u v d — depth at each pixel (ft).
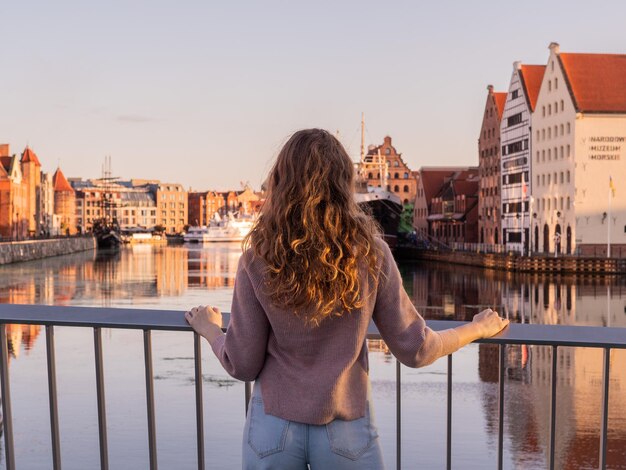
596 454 52.90
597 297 176.96
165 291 201.46
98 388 11.46
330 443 8.62
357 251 8.52
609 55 263.49
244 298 8.77
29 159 468.34
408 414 62.03
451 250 323.78
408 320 8.96
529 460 51.24
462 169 452.76
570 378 76.89
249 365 8.84
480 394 69.21
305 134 8.98
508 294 183.62
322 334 8.63
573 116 249.34
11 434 11.89
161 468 48.06
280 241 8.46
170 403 63.93
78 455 51.26
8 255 331.16
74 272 277.23
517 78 303.27
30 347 91.86
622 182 248.11
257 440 8.78
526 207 294.46
